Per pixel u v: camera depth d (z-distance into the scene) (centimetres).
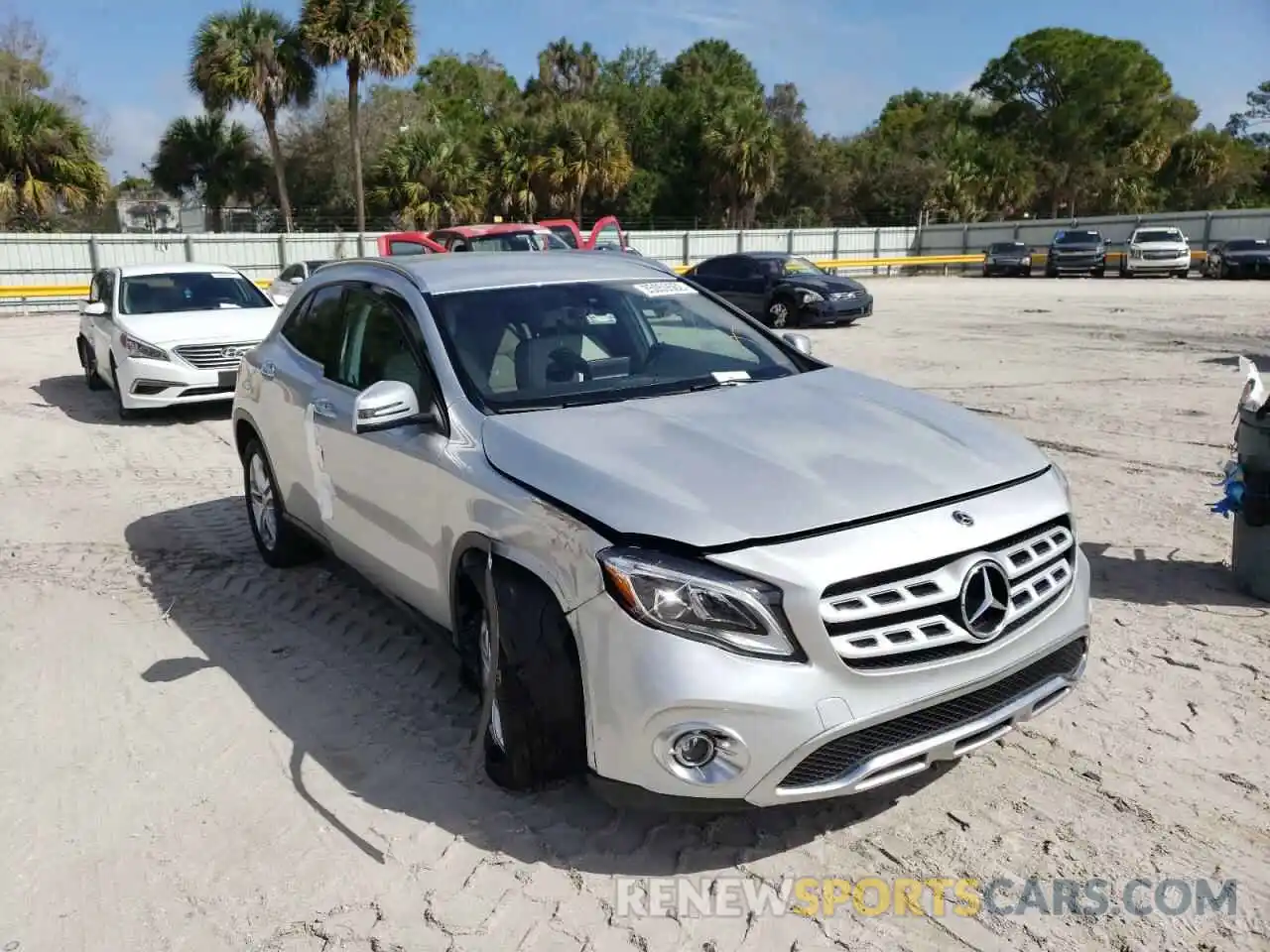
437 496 368
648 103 5559
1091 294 2650
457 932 287
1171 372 1215
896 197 5562
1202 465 754
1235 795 338
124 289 1136
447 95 5972
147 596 550
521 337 408
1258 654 439
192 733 401
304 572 574
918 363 1348
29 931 291
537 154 3984
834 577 279
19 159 3275
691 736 280
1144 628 470
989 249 3803
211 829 337
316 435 464
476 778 360
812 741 276
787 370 441
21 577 584
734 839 325
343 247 3175
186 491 772
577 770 317
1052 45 6138
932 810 335
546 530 312
